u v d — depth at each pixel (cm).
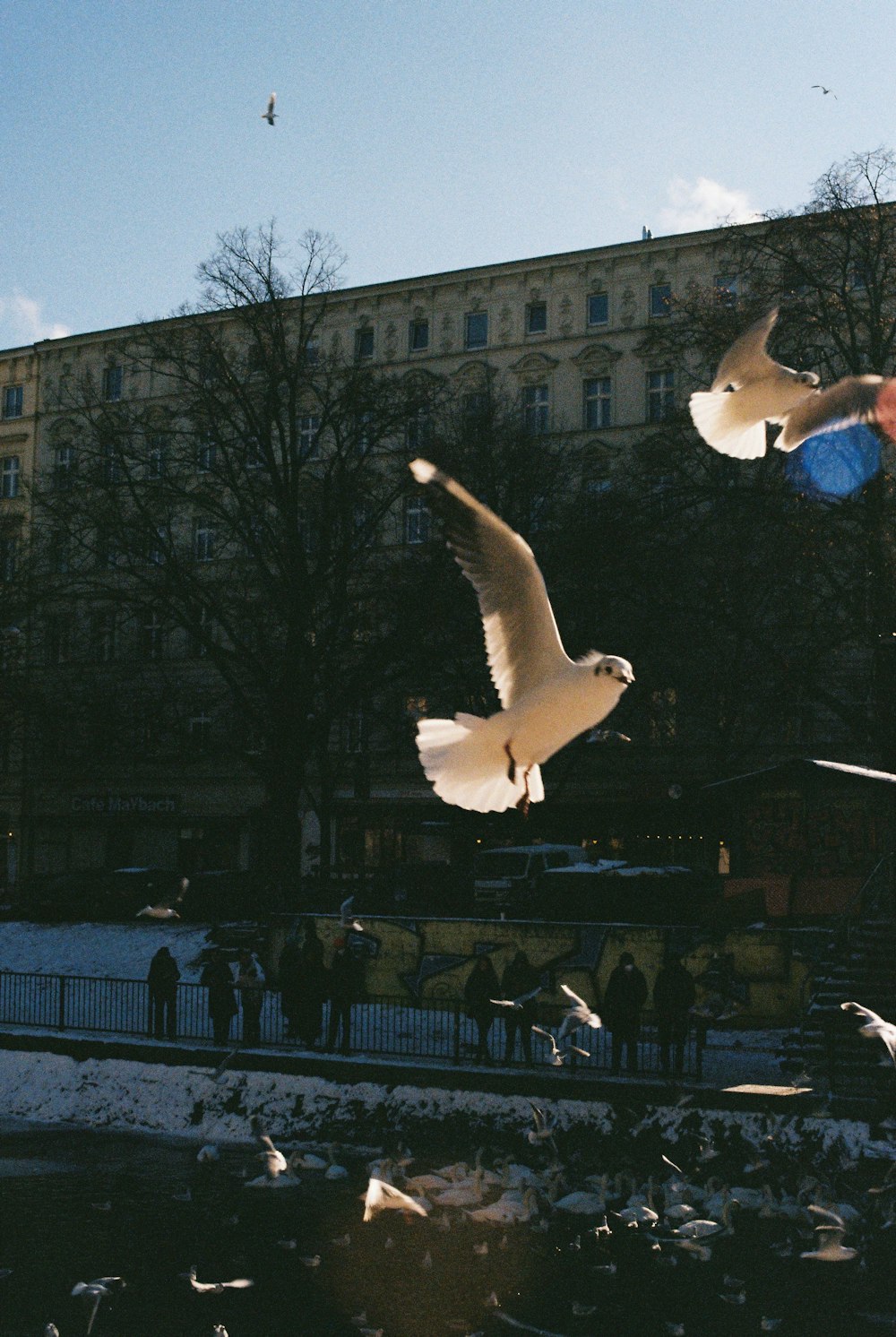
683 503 3694
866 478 3181
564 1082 1977
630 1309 1355
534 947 2592
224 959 2334
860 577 3228
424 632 3784
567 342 5341
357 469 3978
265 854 3809
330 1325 1340
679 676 3822
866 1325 1309
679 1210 1622
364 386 4034
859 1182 1708
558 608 3631
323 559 3894
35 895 4162
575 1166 1872
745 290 4669
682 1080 1986
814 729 4700
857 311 3459
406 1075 2089
